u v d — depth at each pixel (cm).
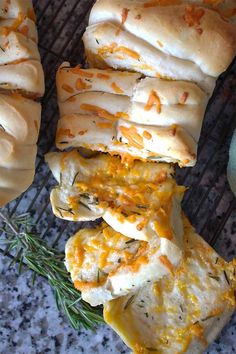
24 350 36
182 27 31
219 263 34
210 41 31
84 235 34
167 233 32
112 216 33
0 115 31
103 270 33
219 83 36
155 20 31
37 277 36
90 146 33
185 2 32
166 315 34
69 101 33
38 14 37
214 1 32
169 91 31
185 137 31
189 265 34
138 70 33
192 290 34
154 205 33
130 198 33
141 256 32
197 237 34
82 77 33
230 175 34
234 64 36
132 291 33
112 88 32
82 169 34
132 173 34
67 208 33
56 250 34
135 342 34
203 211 36
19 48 32
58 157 34
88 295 33
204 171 36
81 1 37
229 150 34
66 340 36
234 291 34
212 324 34
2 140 31
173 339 34
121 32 32
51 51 37
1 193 32
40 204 36
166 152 32
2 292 36
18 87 32
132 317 34
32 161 32
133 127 32
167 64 32
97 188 34
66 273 34
